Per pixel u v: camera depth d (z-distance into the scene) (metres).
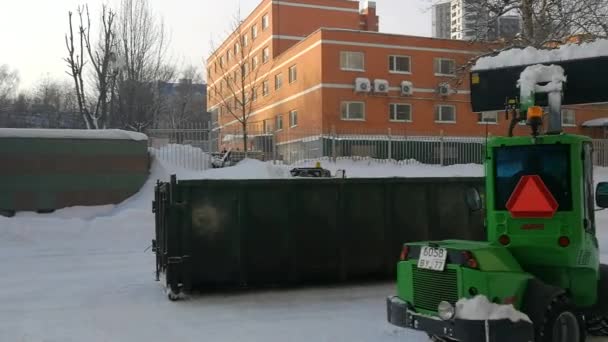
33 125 60.72
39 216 17.14
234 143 27.34
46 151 17.55
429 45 41.44
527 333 5.06
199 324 7.50
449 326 5.22
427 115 41.31
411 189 10.15
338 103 39.41
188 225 8.92
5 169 17.12
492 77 6.86
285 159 28.12
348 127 39.34
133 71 30.84
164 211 8.95
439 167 28.72
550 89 6.05
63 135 17.78
